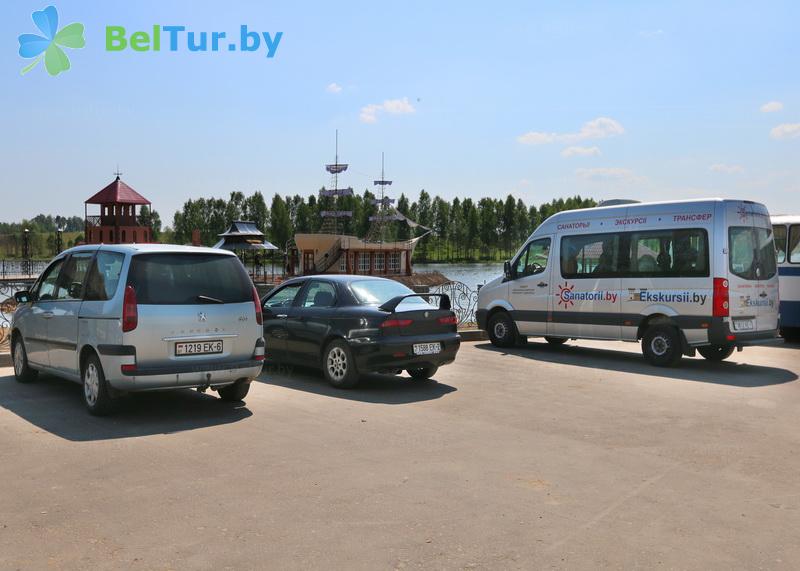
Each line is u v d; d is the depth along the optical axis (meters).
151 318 7.18
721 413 8.02
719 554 4.11
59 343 8.12
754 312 11.38
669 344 11.52
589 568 3.90
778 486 5.39
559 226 13.36
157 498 4.95
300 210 158.12
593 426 7.34
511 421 7.54
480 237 168.75
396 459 6.02
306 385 9.62
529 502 4.96
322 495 5.05
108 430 6.90
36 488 5.14
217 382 7.58
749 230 11.45
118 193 57.59
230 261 7.96
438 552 4.09
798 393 9.30
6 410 7.76
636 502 5.00
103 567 3.84
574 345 14.72
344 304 9.53
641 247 12.02
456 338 9.65
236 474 5.52
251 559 3.96
